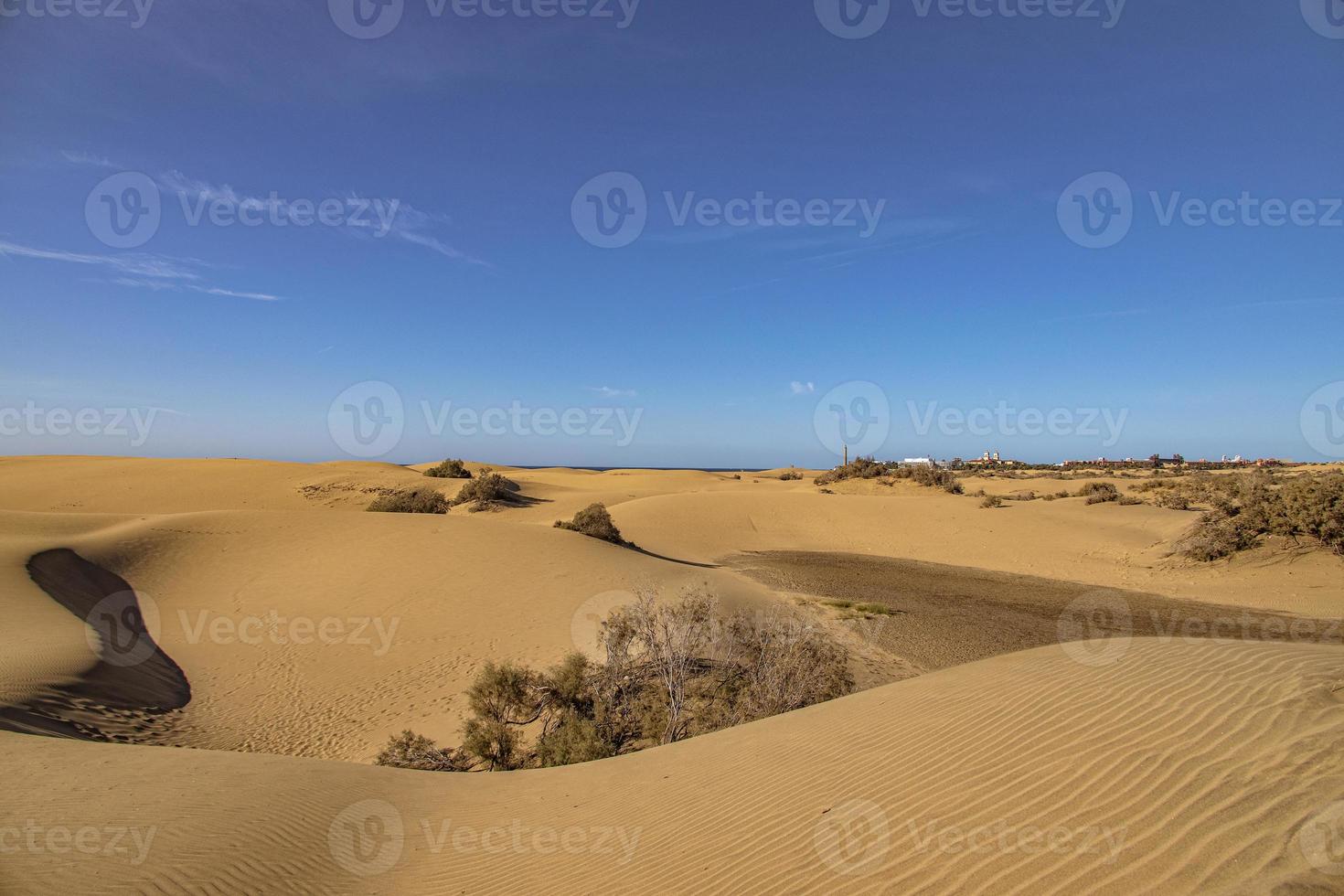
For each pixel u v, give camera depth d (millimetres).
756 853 4738
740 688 10789
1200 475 46750
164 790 6352
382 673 14391
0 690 10055
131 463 57875
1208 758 4461
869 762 5695
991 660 8289
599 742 9688
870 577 26406
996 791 4684
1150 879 3447
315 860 5352
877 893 3912
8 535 21375
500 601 18688
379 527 25547
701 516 41938
